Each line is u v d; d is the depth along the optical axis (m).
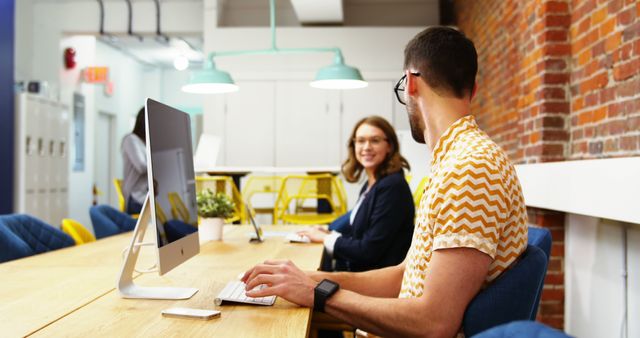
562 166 2.57
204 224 2.59
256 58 7.30
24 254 2.23
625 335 2.31
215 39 7.34
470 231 1.01
